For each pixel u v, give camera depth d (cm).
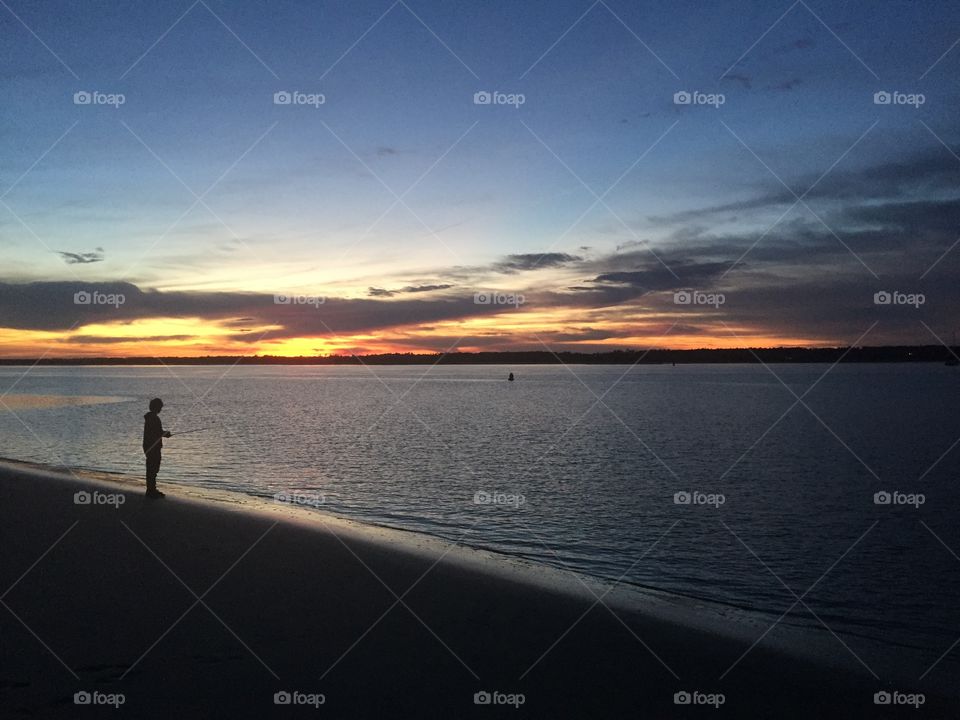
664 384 12069
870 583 1116
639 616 816
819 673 670
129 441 3177
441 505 1716
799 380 13400
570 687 597
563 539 1386
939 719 577
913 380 12506
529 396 8306
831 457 2659
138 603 752
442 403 6794
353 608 773
